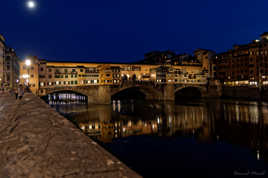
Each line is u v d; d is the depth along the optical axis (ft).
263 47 315.78
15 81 318.86
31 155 12.71
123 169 10.61
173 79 352.69
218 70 396.16
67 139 16.29
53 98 417.28
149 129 148.05
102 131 142.20
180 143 113.50
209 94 385.50
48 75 262.26
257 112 197.57
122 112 214.69
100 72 287.07
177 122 169.89
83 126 156.25
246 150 99.50
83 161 11.58
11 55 279.08
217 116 188.14
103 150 13.78
